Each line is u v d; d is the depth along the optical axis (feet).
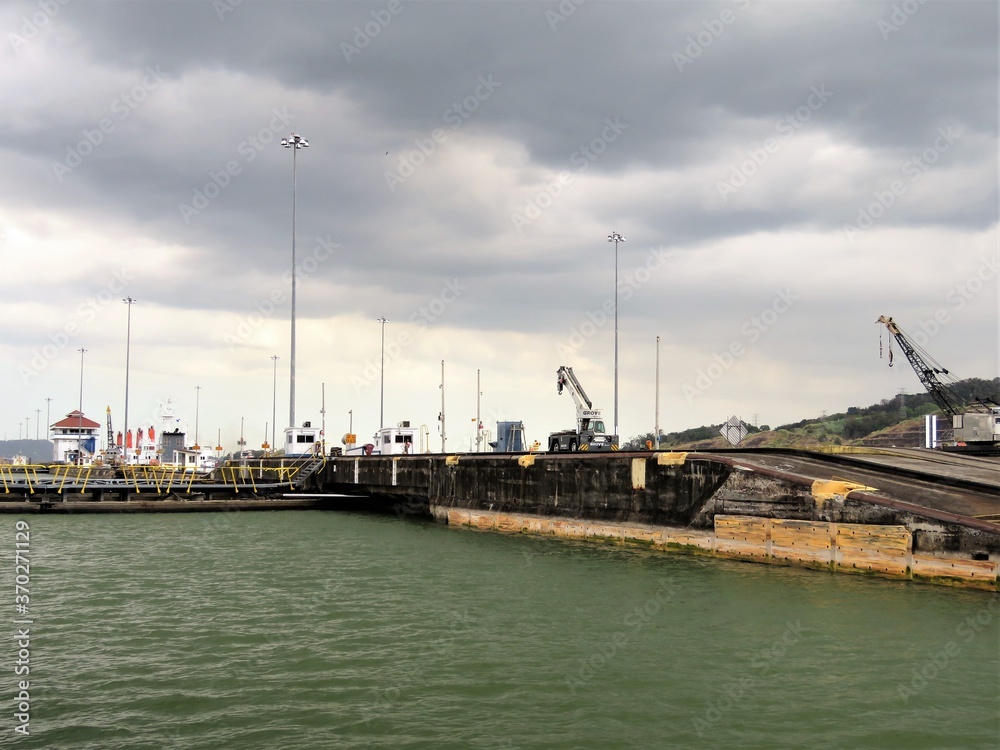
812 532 120.67
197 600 106.93
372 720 63.46
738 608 97.60
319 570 130.41
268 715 64.69
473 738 59.98
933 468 131.85
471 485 202.80
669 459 145.38
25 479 247.29
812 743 59.11
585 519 163.53
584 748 58.23
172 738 60.03
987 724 62.44
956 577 105.60
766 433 459.32
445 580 120.16
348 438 322.75
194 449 413.59
